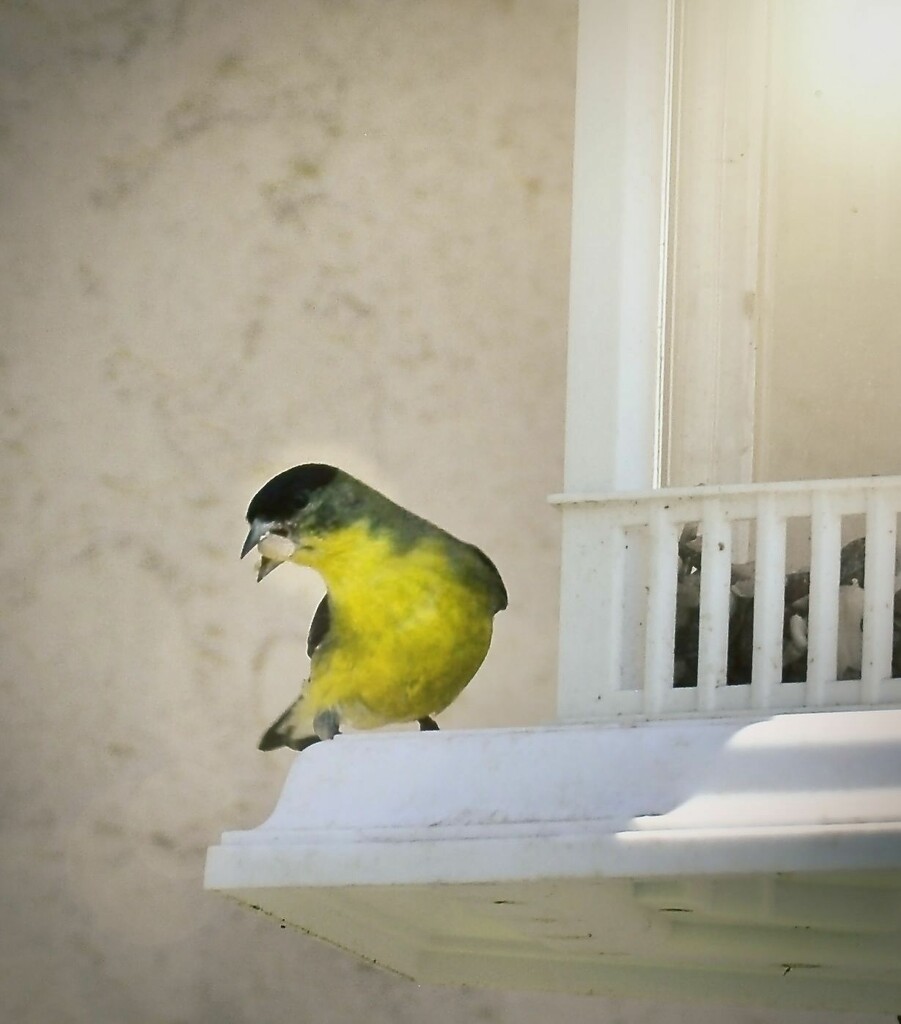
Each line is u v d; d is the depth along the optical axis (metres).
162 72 11.98
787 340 9.28
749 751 6.66
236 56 11.91
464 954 9.05
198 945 10.92
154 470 11.42
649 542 7.97
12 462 11.58
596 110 8.82
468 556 10.02
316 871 6.86
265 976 10.87
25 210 11.91
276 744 10.91
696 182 9.34
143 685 11.15
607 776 6.77
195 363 11.52
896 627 8.05
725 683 7.76
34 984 10.96
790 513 7.70
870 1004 8.82
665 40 8.96
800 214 9.39
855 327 9.30
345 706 9.74
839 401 9.25
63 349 11.70
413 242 11.42
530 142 11.39
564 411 10.94
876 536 7.55
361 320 11.35
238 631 11.06
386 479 11.01
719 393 9.22
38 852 11.10
